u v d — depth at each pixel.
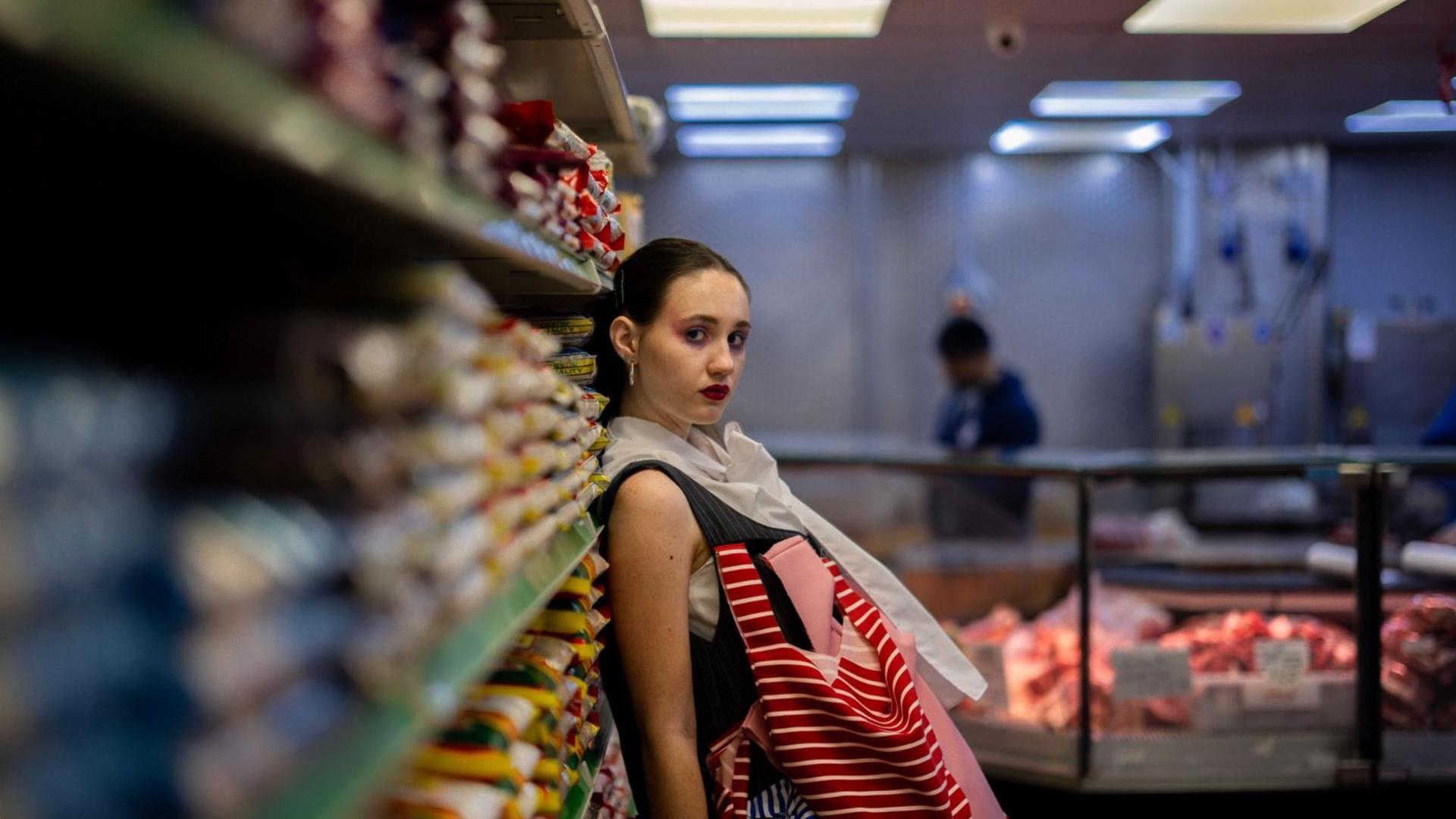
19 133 0.51
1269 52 4.69
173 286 0.70
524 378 0.97
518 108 1.14
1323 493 3.14
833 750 1.47
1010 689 3.04
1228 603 3.00
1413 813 2.96
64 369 0.44
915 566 3.28
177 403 0.51
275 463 0.54
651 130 2.62
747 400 6.95
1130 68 4.94
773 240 6.90
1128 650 2.89
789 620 1.55
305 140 0.52
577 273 1.30
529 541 1.01
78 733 0.40
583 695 1.39
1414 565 2.91
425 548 0.67
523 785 1.03
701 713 1.57
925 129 6.10
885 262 6.89
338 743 0.55
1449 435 4.04
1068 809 3.00
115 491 0.44
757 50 4.57
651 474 1.55
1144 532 3.09
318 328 0.58
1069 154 6.77
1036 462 3.02
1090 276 6.80
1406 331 6.45
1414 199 6.70
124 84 0.40
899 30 4.33
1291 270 6.65
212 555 0.46
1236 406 6.49
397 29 0.69
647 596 1.51
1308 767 2.94
